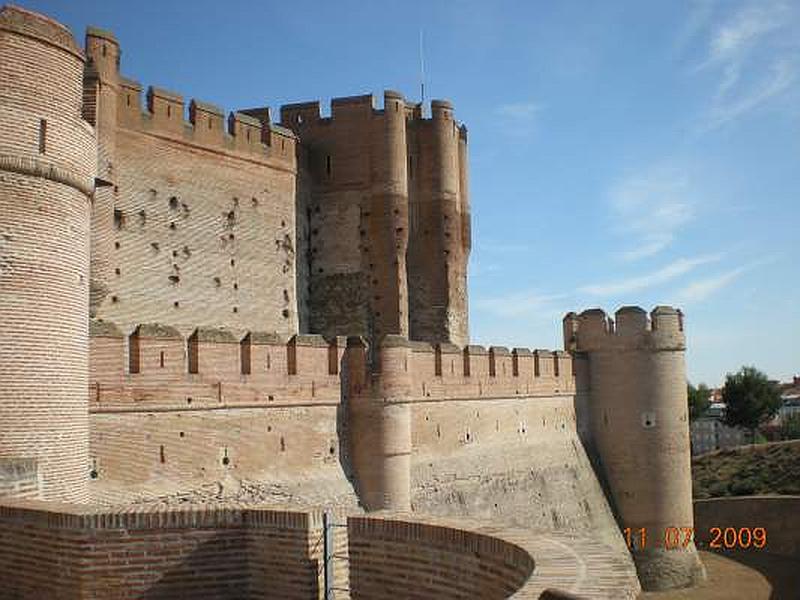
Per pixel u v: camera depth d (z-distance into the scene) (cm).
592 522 4803
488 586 1263
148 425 2577
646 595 4784
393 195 4822
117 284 3500
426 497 3628
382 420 3294
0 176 1905
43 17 2003
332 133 4941
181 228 3822
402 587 1401
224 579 1458
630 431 5097
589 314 5281
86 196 2134
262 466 2931
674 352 5134
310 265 4881
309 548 1419
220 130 4081
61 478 1959
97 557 1445
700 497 6819
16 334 1895
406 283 4894
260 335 2980
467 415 4050
